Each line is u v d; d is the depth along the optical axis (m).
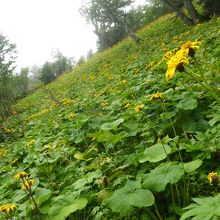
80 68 36.03
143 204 3.02
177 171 3.20
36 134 9.78
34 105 21.38
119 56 26.20
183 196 3.51
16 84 27.41
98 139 5.06
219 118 4.30
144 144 5.03
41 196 3.86
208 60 8.44
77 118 8.85
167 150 3.93
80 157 5.45
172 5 21.89
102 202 3.59
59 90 23.23
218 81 6.02
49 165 5.73
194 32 16.11
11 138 12.45
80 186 4.05
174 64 3.05
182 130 5.12
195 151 4.09
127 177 3.95
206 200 2.37
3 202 4.71
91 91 14.09
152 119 5.84
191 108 4.96
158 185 3.16
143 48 22.64
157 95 4.98
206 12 20.66
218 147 3.85
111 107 7.82
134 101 7.32
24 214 3.87
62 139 7.29
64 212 3.58
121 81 11.66
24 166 6.41
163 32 24.81
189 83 6.78
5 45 27.08
